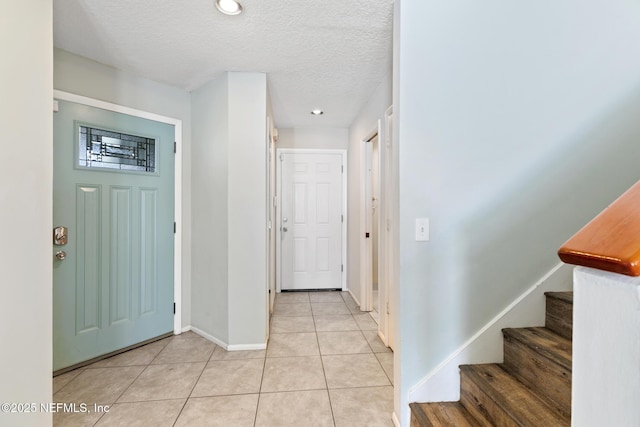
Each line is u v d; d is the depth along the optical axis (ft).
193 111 9.42
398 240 5.19
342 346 8.45
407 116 5.10
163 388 6.40
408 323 5.17
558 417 3.80
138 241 8.36
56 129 6.81
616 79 5.35
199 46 6.89
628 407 1.26
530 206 5.29
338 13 5.73
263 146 8.26
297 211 13.93
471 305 5.25
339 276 14.10
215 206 8.59
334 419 5.49
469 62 5.18
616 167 5.34
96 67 7.50
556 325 5.04
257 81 8.20
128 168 8.16
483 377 4.79
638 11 5.37
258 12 5.70
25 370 3.75
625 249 1.27
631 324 1.26
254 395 6.18
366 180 11.23
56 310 6.82
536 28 5.28
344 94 9.73
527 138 5.28
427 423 4.60
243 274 8.23
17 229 3.63
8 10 3.48
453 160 5.18
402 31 5.06
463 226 5.22
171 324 9.11
